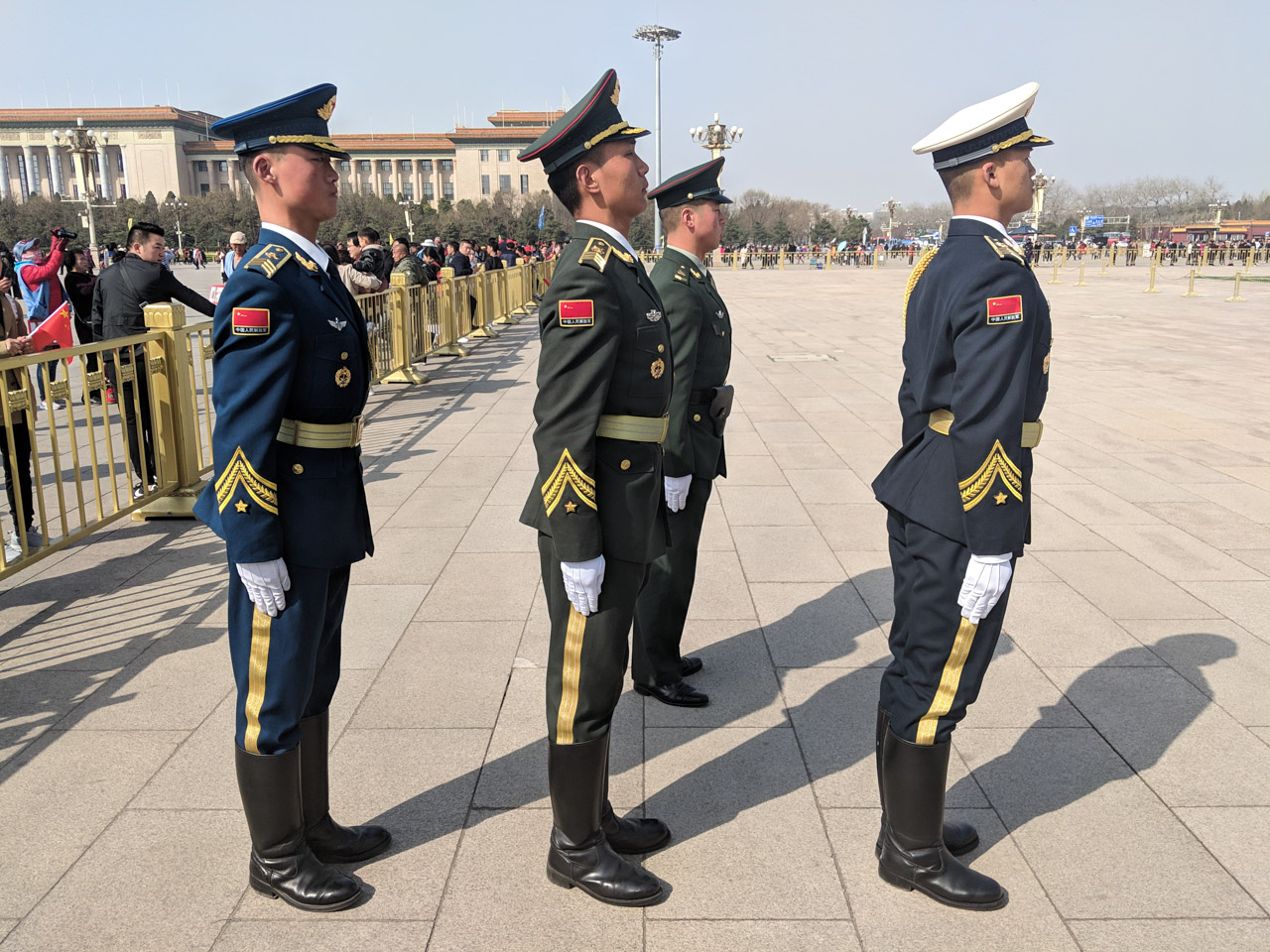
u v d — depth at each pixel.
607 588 2.16
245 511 1.97
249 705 2.12
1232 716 3.03
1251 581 4.17
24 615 3.85
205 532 4.94
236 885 2.26
